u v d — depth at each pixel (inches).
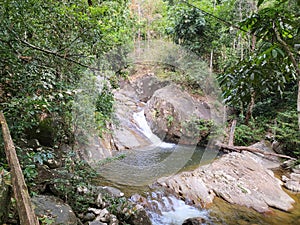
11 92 65.2
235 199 119.5
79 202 81.0
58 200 70.9
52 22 75.7
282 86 54.9
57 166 87.8
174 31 208.7
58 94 69.9
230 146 194.1
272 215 109.3
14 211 46.3
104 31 92.4
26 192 27.6
